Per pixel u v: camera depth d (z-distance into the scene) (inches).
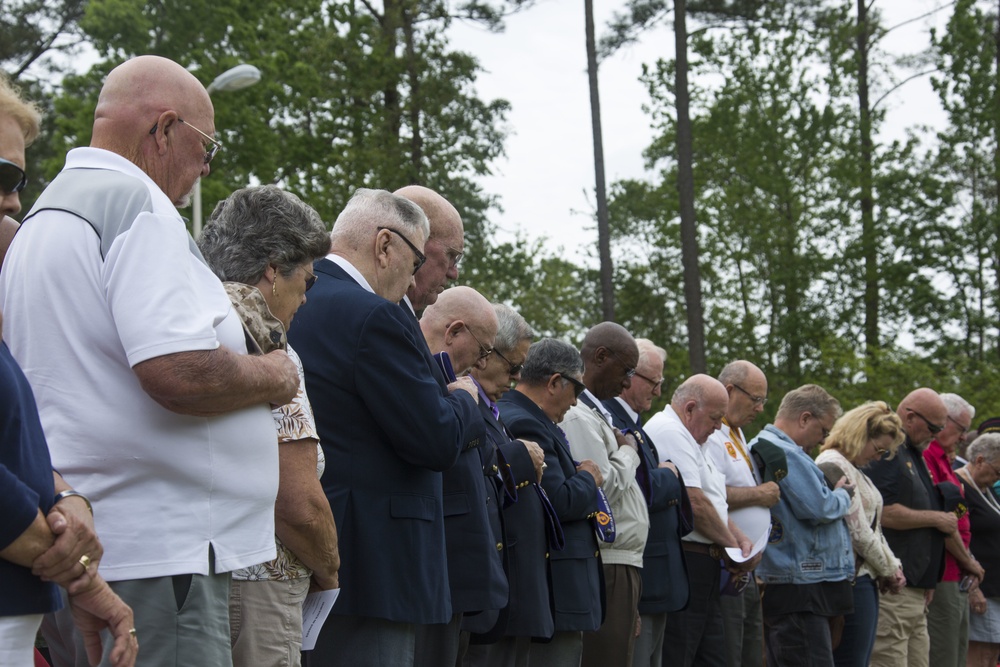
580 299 1428.4
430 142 984.9
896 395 857.5
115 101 107.3
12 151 86.2
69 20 1085.1
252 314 109.7
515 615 181.3
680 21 857.5
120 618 87.3
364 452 135.6
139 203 100.0
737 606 261.1
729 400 278.8
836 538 269.9
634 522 217.6
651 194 1268.5
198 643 97.7
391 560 134.6
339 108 949.8
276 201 119.0
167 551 97.3
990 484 359.6
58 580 82.4
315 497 117.0
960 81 1092.5
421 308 168.7
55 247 98.5
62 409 97.3
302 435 116.6
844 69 1094.4
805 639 266.2
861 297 1143.0
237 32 855.7
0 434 79.0
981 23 1102.4
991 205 1122.0
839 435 296.0
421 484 139.2
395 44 975.0
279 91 860.6
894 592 288.2
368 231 148.1
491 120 1005.8
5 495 76.4
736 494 256.7
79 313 97.7
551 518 187.3
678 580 233.0
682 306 1279.5
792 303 1152.2
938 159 1115.9
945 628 321.4
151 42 834.8
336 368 135.2
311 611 124.2
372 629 134.3
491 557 159.3
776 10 919.7
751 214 1136.8
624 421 241.6
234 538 101.9
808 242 1149.7
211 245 118.1
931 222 1121.4
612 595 215.6
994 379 881.5
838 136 1135.0
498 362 190.9
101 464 97.2
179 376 94.1
